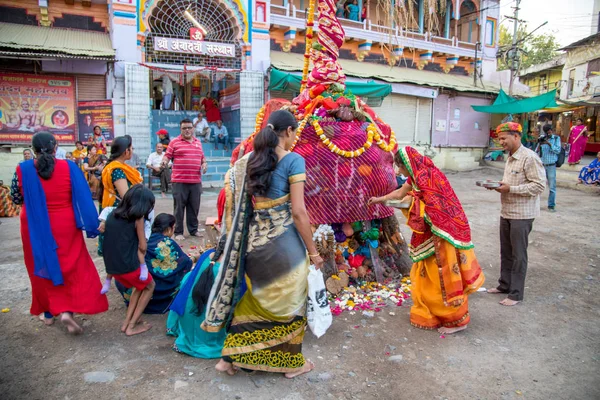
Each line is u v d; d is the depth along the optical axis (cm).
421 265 378
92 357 328
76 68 1115
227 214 318
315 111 447
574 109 2172
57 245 345
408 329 378
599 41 2203
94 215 359
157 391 287
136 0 1151
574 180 1308
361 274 462
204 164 682
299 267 283
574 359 330
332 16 472
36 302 365
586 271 534
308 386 295
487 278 512
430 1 580
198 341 335
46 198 343
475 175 1562
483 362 326
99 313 402
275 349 293
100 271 517
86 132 1157
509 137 421
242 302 296
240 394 285
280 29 1430
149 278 363
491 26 1859
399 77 1547
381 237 500
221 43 1271
